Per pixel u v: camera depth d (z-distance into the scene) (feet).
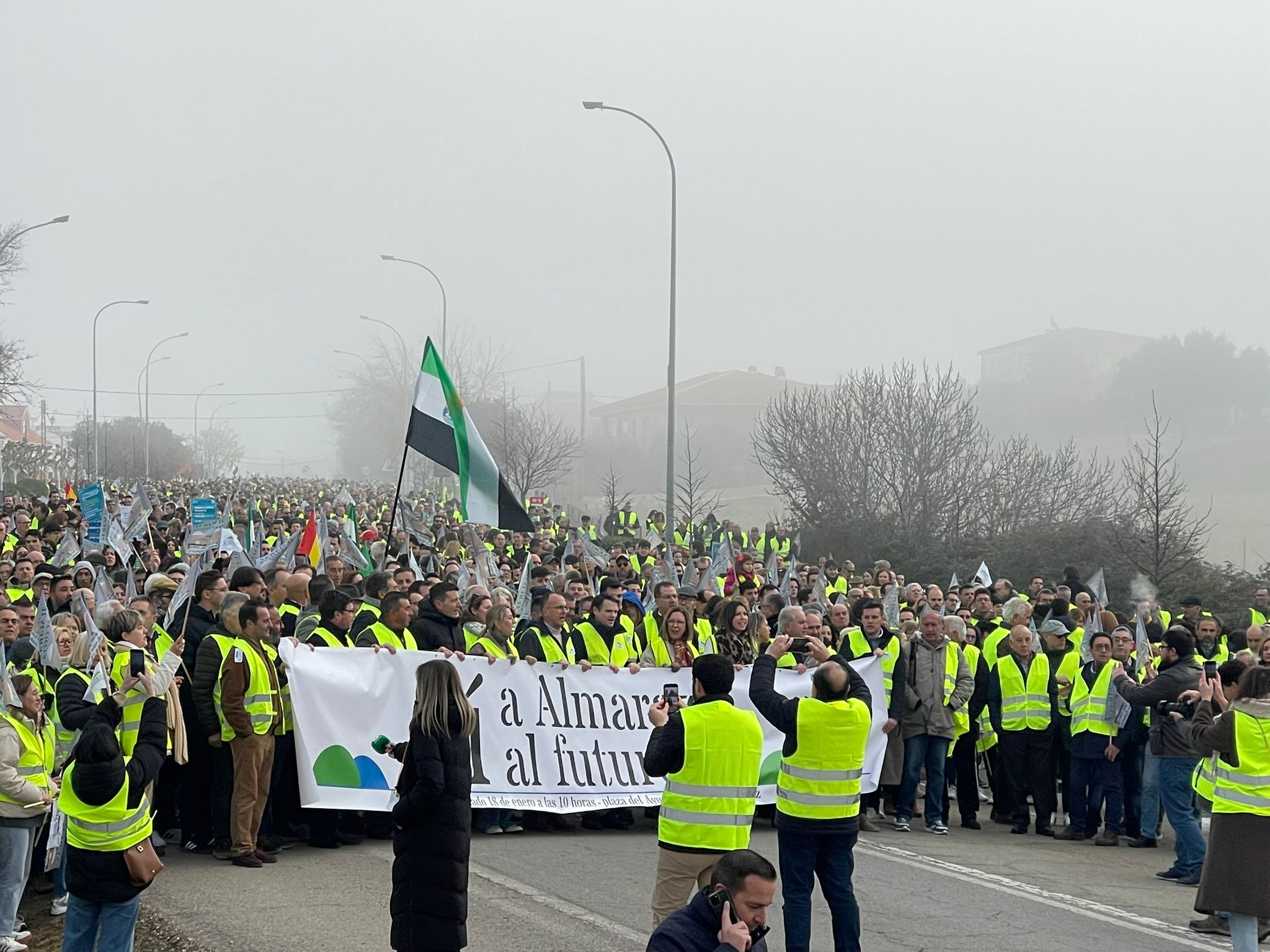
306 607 40.29
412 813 21.54
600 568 74.28
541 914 28.35
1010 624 48.75
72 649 29.17
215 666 32.09
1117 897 33.37
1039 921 30.07
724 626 39.60
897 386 118.42
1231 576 87.66
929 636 41.98
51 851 27.04
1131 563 89.25
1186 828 35.99
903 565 106.11
